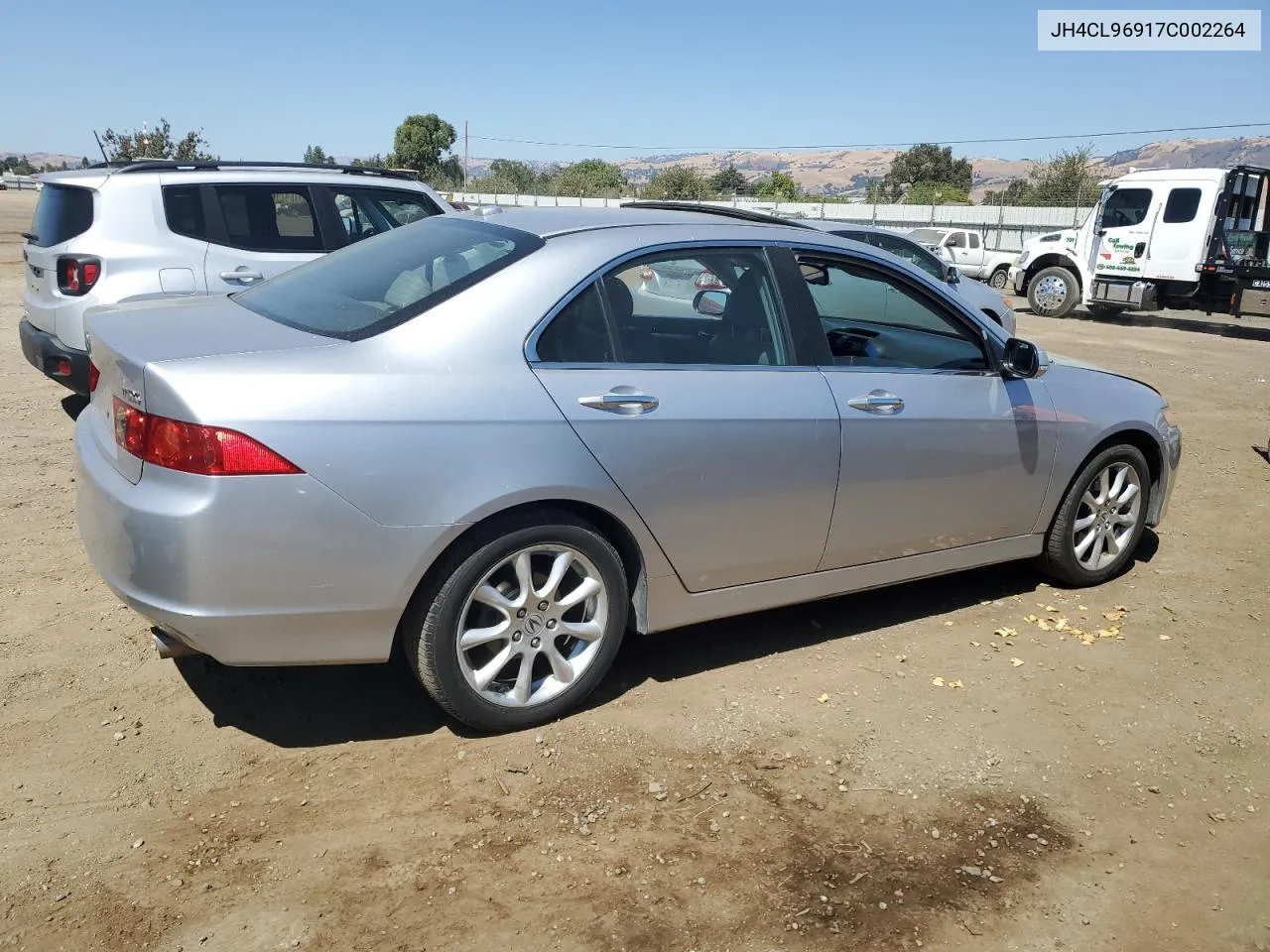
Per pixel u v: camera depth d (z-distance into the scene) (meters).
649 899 2.65
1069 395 4.63
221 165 7.25
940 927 2.61
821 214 39.28
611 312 3.44
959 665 4.09
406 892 2.64
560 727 3.45
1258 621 4.67
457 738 3.36
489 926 2.53
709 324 3.68
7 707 3.42
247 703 3.53
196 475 2.80
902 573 4.25
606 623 3.47
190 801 2.98
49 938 2.43
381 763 3.21
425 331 3.13
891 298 4.26
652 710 3.60
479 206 4.27
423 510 3.00
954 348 4.38
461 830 2.90
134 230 6.73
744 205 41.09
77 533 5.03
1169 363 13.16
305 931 2.49
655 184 46.84
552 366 3.27
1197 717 3.76
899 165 70.19
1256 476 7.27
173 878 2.66
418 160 69.50
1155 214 17.23
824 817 3.04
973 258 25.47
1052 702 3.83
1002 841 2.98
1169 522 6.12
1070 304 18.88
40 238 7.00
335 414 2.90
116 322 3.41
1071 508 4.74
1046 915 2.68
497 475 3.09
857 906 2.67
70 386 6.76
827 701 3.74
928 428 4.08
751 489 3.64
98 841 2.79
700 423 3.49
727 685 3.82
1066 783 3.29
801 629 4.36
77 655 3.79
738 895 2.68
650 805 3.05
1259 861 2.94
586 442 3.26
